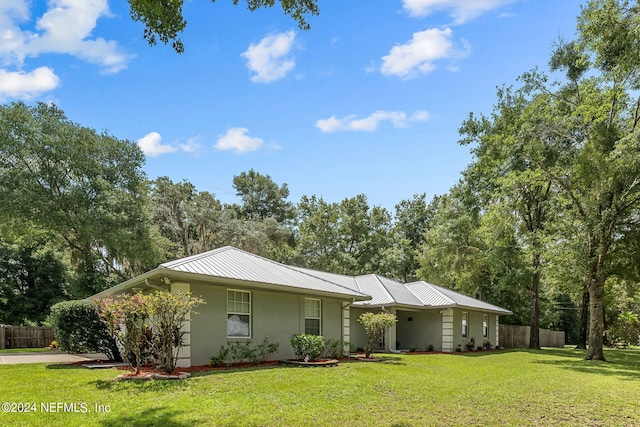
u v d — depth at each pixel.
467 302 21.36
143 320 10.26
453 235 29.62
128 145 25.98
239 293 12.15
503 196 21.08
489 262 25.78
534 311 25.80
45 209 21.62
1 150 21.47
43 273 27.44
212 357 11.04
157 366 10.24
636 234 16.84
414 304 19.41
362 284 21.55
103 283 23.98
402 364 13.80
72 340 12.25
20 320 26.25
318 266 40.03
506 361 16.50
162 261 26.20
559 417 6.86
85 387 8.05
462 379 10.91
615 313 30.88
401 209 47.25
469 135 20.55
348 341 15.68
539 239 20.05
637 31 12.29
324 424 6.12
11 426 5.68
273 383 8.82
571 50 18.11
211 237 34.12
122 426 5.74
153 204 31.52
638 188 15.48
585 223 16.34
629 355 21.41
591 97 16.45
